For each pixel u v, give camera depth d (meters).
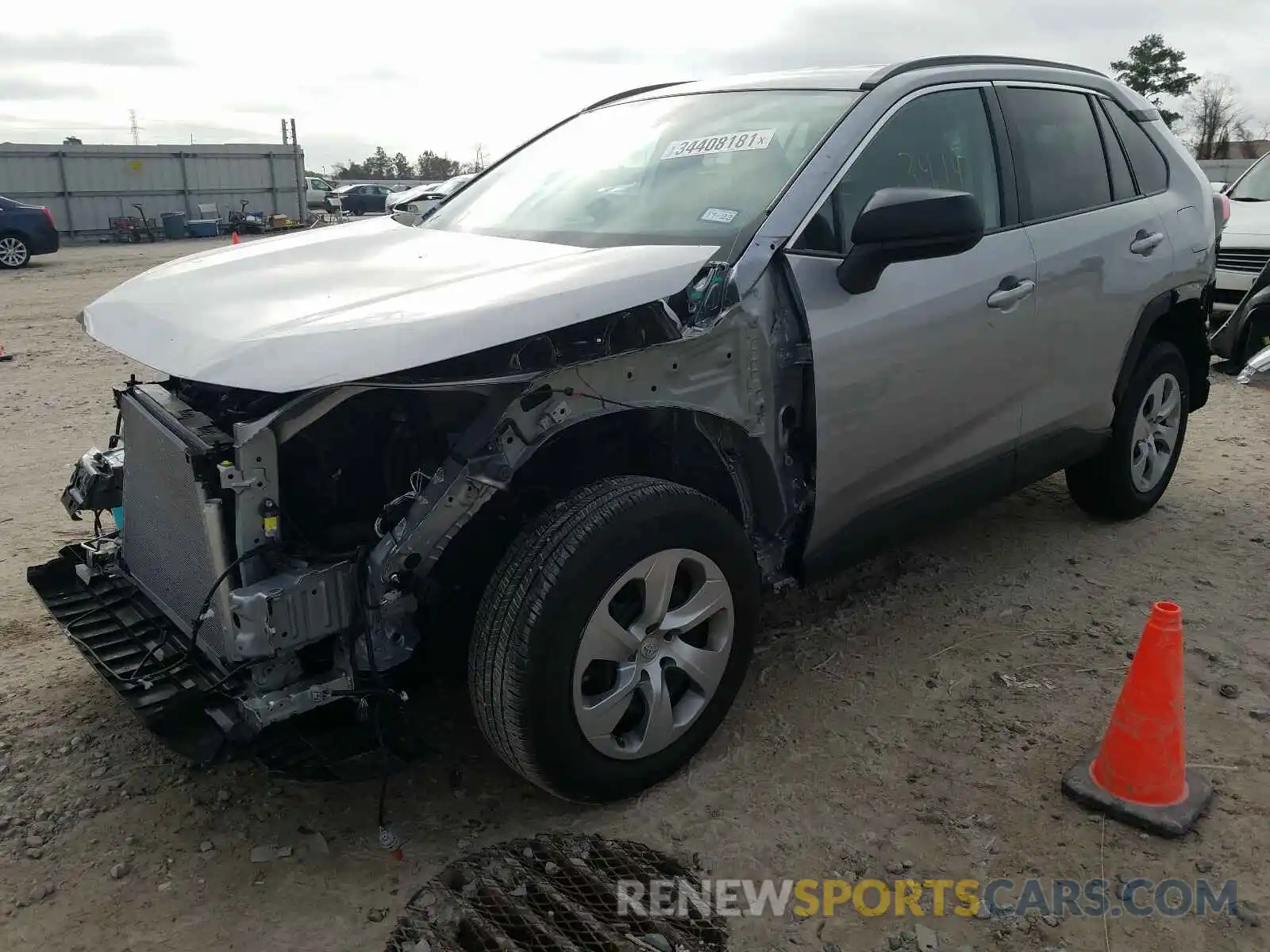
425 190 19.12
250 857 2.57
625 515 2.51
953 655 3.52
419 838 2.64
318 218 38.41
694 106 3.70
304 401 2.28
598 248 3.08
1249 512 4.85
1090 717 3.12
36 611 3.90
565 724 2.48
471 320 2.35
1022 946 2.26
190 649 2.51
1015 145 3.69
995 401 3.56
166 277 3.03
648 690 2.67
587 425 2.85
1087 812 2.69
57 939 2.30
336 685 2.39
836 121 3.18
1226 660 3.45
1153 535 4.57
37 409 7.16
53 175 30.53
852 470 3.10
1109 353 4.07
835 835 2.61
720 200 3.12
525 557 2.46
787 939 2.28
